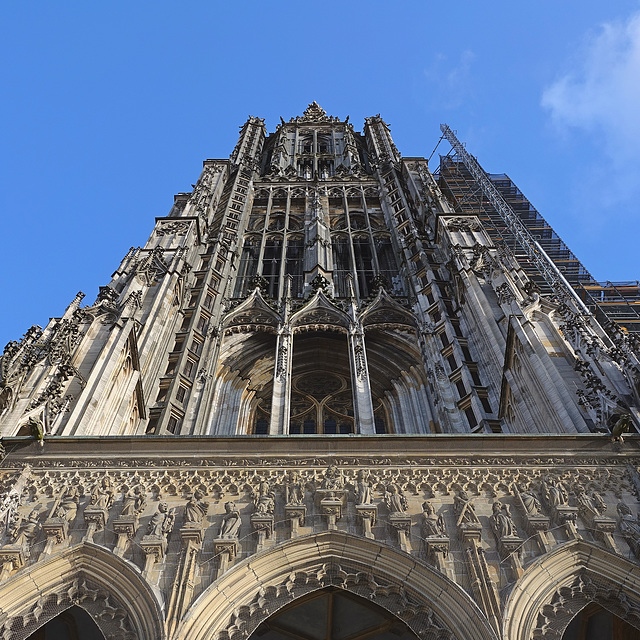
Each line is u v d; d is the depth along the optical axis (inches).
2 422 831.7
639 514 715.4
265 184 2237.9
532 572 655.8
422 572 662.5
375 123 2866.6
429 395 1233.4
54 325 1068.5
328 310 1433.3
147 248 1510.8
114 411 994.1
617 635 769.6
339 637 791.1
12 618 639.1
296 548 687.7
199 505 732.7
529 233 2456.9
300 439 818.2
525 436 808.3
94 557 678.5
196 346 1321.4
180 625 603.2
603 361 908.0
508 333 1059.9
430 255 1606.8
